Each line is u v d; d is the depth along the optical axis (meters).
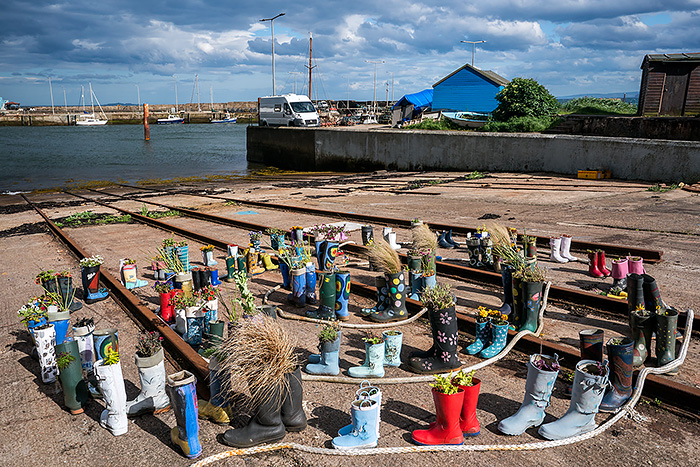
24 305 8.34
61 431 4.63
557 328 6.41
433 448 4.12
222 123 145.12
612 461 3.94
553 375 4.34
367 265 9.66
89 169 39.38
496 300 7.56
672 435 4.26
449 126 33.22
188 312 6.36
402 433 4.39
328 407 4.87
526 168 24.61
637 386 4.80
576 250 10.10
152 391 4.85
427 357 5.59
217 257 11.12
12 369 5.97
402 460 4.02
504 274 6.70
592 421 4.32
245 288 5.61
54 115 136.25
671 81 21.56
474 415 4.31
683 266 8.61
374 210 16.22
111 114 144.25
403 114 45.66
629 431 4.33
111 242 13.12
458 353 5.95
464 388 4.18
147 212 17.30
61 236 13.78
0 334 7.09
